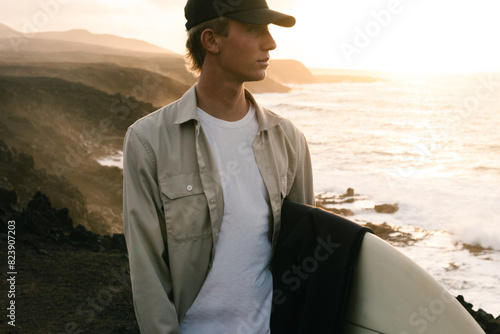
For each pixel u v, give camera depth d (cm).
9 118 2745
